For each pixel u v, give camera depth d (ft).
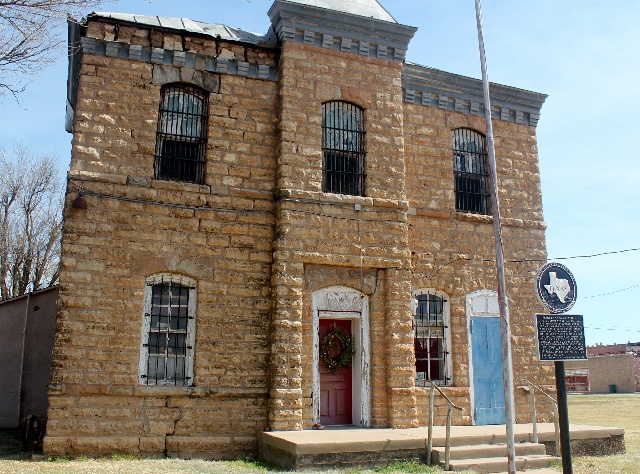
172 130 46.80
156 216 44.29
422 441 40.14
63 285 41.39
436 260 52.44
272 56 50.03
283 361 43.68
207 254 45.01
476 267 53.93
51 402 39.88
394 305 47.50
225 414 43.37
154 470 35.27
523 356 54.49
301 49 49.26
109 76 45.37
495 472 38.91
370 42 51.34
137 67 46.09
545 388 54.65
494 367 52.85
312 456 37.04
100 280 42.24
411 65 54.44
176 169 46.34
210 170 46.39
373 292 47.78
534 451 42.47
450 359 51.67
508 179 57.72
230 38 48.75
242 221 46.32
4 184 107.34
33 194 109.29
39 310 58.59
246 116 48.24
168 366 43.34
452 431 44.24
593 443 46.06
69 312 41.24
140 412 41.63
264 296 45.83
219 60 48.14
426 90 55.21
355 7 53.57
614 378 167.63
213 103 47.60
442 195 53.67
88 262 42.19
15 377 57.16
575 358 32.17
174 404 42.47
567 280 33.24
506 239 56.18
